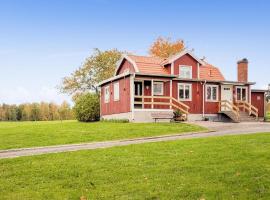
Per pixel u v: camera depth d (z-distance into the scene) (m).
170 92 35.50
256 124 30.25
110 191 10.33
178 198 9.59
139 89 35.66
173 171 12.07
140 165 12.95
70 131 25.22
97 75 60.75
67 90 61.88
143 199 9.62
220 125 28.91
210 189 10.12
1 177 11.91
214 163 12.85
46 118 93.94
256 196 9.53
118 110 36.00
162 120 34.03
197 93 37.97
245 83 40.41
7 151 17.91
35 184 11.14
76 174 11.98
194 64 39.06
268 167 12.05
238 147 15.66
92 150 16.02
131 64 38.06
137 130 24.84
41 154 15.45
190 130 25.22
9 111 93.50
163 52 61.25
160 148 16.09
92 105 40.31
